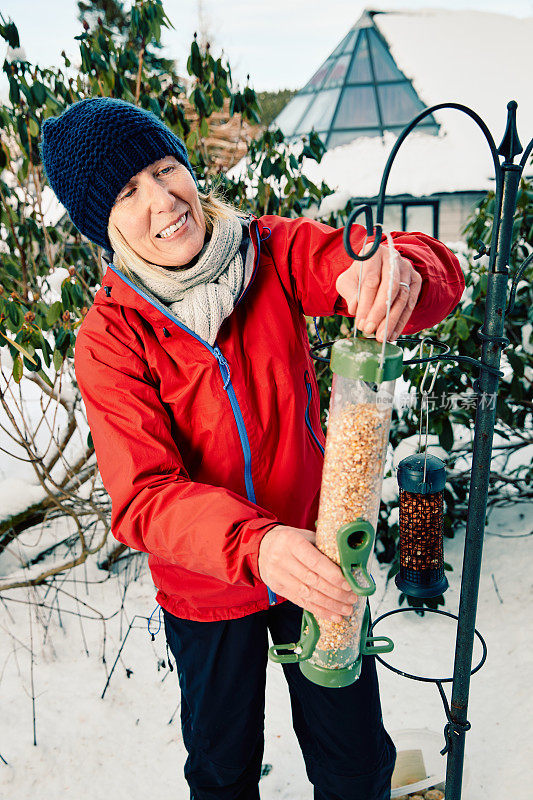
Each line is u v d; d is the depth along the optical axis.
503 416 2.36
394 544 2.45
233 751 1.30
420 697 1.92
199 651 1.24
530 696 1.86
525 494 2.64
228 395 1.10
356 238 1.11
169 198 1.01
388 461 2.50
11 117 2.08
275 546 0.84
